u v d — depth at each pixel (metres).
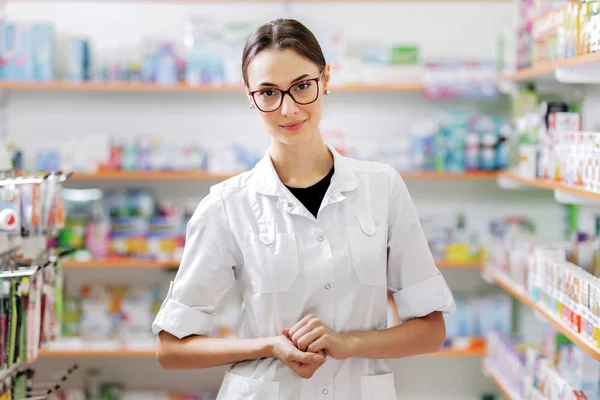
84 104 4.09
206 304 1.83
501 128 3.78
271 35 1.70
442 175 3.76
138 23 4.05
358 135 4.10
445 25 4.04
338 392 1.79
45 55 3.76
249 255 1.80
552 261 2.68
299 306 1.78
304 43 1.69
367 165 1.91
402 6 4.04
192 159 3.79
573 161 2.56
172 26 4.06
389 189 1.88
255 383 1.78
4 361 2.10
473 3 4.03
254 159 3.81
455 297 3.89
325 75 1.79
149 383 4.15
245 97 4.10
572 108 3.03
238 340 1.78
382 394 1.82
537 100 3.42
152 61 3.79
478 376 4.17
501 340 3.48
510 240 3.37
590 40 2.35
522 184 3.48
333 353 1.71
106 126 4.10
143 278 4.12
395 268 1.88
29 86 3.73
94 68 3.80
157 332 1.86
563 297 2.54
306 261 1.79
